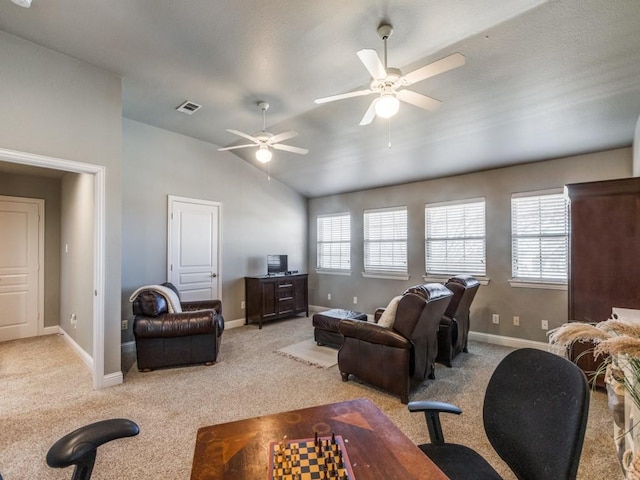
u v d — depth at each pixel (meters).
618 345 0.89
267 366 3.58
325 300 6.66
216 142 5.07
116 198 3.14
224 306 5.29
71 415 2.52
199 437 1.23
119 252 3.16
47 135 2.74
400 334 2.74
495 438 1.34
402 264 5.55
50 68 2.76
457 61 1.97
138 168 4.31
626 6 2.03
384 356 2.82
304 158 5.20
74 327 4.10
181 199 4.75
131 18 2.36
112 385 3.05
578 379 1.04
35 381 3.15
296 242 6.65
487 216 4.59
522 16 2.17
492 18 2.21
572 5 2.05
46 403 2.71
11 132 2.57
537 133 3.62
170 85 3.28
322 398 2.82
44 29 2.50
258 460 1.10
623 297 2.85
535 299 4.18
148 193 4.41
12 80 2.58
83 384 3.08
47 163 2.73
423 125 3.77
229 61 2.85
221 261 5.25
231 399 2.79
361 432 1.26
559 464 0.99
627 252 2.84
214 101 3.60
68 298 4.41
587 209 3.00
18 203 4.70
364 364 2.97
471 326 4.67
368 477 1.00
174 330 3.43
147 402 2.73
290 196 6.54
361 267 6.11
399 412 2.58
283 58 2.78
